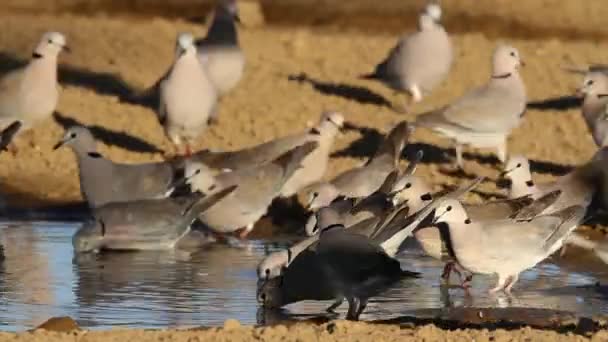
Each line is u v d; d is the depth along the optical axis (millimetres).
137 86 21453
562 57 23297
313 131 16812
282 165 16047
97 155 15969
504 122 17406
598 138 17781
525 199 13867
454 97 20875
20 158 18438
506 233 12945
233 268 14266
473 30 26672
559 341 10516
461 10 27688
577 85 21453
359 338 10516
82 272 13977
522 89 17625
